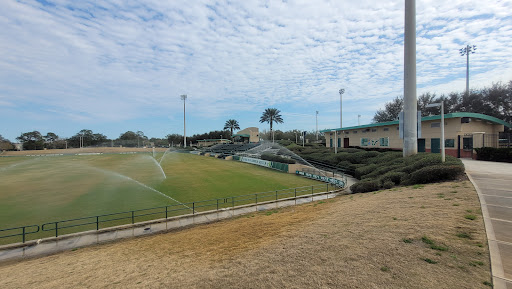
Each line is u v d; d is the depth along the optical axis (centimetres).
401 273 417
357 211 880
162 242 846
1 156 6062
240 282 443
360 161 2417
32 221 1128
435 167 1212
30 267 692
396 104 5069
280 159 3009
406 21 1959
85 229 1031
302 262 498
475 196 834
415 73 1944
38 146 7819
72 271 630
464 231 561
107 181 2130
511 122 3484
